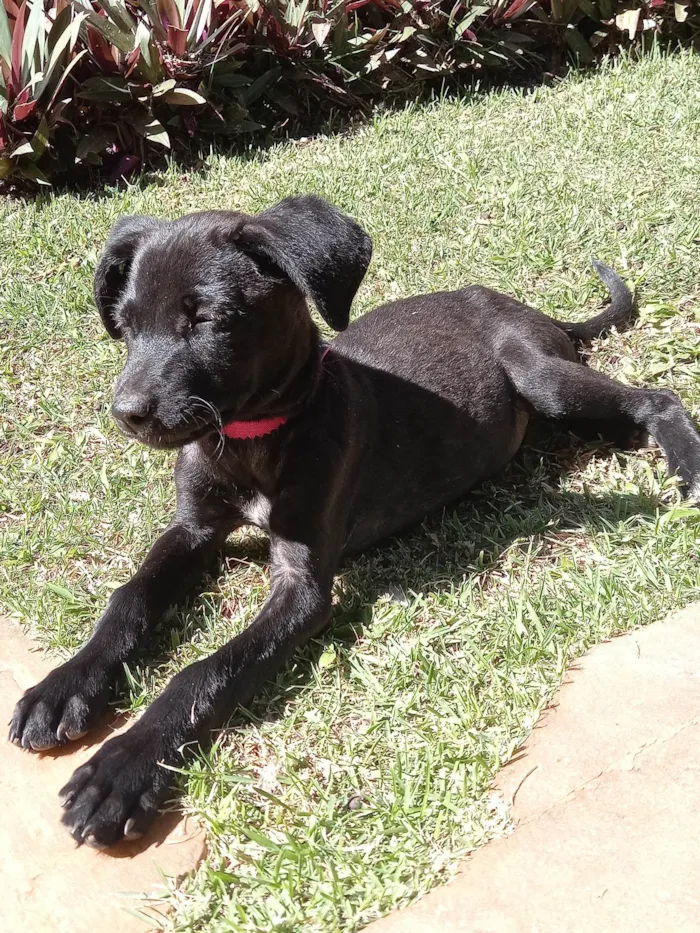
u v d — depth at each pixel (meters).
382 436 0.71
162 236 0.59
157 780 0.51
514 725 0.53
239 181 1.16
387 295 0.94
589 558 0.66
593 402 0.76
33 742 0.54
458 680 0.57
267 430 0.63
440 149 1.17
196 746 0.54
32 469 0.78
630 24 1.34
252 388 0.60
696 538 0.66
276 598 0.61
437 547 0.70
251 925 0.45
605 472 0.75
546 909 0.45
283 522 0.63
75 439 0.81
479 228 1.02
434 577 0.67
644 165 1.07
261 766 0.54
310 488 0.63
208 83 1.25
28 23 1.15
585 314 0.90
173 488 0.75
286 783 0.52
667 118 1.17
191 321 0.57
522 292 0.92
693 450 0.72
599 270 0.89
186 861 0.49
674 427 0.74
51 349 0.91
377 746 0.54
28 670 0.60
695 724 0.52
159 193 1.15
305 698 0.57
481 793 0.50
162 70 1.21
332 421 0.65
